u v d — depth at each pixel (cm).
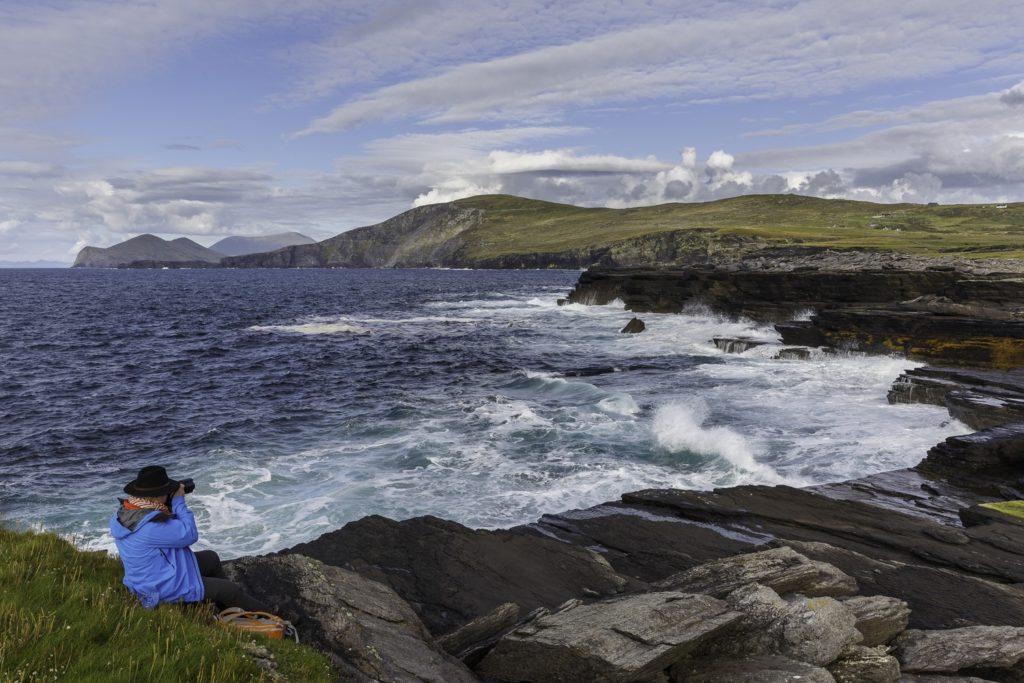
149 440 2338
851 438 2116
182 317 7575
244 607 628
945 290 3881
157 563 571
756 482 1728
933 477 1645
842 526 1246
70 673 456
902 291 4694
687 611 704
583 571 988
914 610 923
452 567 964
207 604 596
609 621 682
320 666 544
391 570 946
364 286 16375
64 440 2353
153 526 564
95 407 2906
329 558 973
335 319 7225
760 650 688
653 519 1278
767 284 5625
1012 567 1065
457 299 10938
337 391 3183
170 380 3569
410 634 679
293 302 10356
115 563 677
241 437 2333
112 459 2116
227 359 4312
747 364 3684
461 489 1691
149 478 579
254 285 17062
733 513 1297
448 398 2909
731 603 752
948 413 2320
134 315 7812
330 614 645
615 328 5850
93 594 569
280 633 593
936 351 3306
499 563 987
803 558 888
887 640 781
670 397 2823
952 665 736
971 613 914
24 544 661
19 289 13875
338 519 1501
